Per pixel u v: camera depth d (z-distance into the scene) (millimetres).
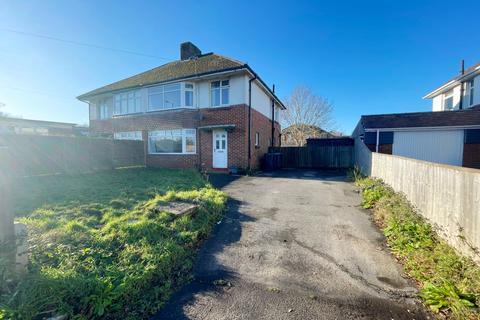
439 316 2367
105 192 6762
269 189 8391
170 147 14531
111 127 17266
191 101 13836
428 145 13172
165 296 2693
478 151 12375
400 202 5332
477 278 2516
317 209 6027
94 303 2283
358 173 11594
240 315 2424
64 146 10945
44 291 2180
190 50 17141
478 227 2875
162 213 4605
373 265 3379
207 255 3721
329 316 2406
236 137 12703
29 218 4266
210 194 6605
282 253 3770
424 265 3129
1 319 1854
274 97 18406
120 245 3424
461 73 16672
